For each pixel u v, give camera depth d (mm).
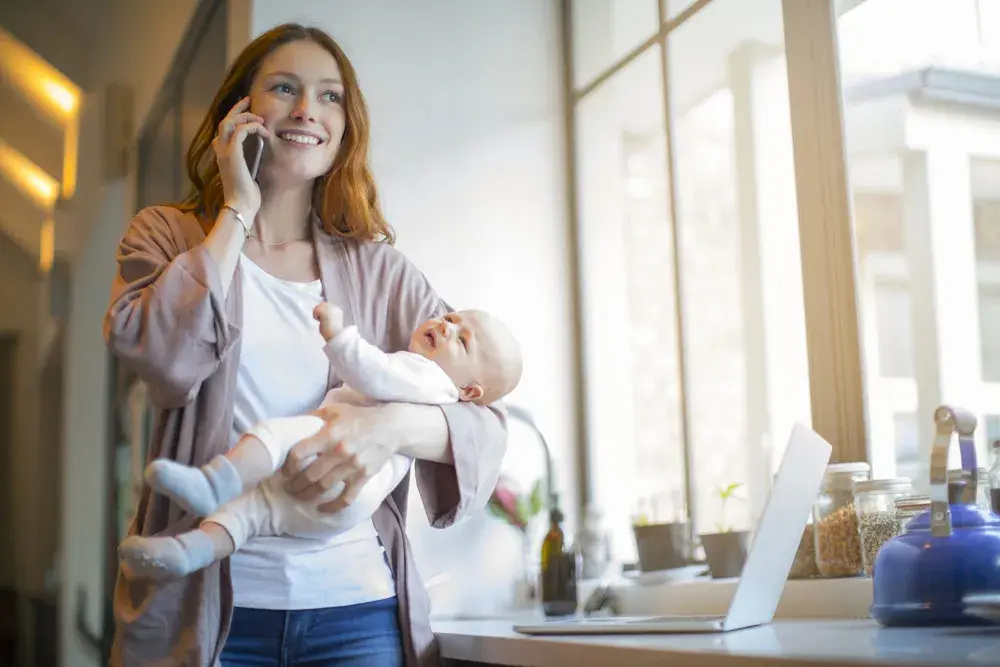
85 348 3852
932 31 1799
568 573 2064
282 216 1650
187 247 1541
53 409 4387
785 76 2076
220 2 2555
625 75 2545
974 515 1338
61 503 4016
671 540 2107
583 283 2619
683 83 2352
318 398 1517
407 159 2488
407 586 1550
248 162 1609
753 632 1332
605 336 2559
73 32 4004
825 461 1444
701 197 2297
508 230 2588
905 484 1684
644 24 2494
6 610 4215
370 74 2471
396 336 1669
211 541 1278
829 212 1938
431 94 2543
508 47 2664
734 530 1980
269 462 1337
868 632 1266
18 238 4699
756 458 2125
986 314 1720
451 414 1507
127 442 3158
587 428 2580
